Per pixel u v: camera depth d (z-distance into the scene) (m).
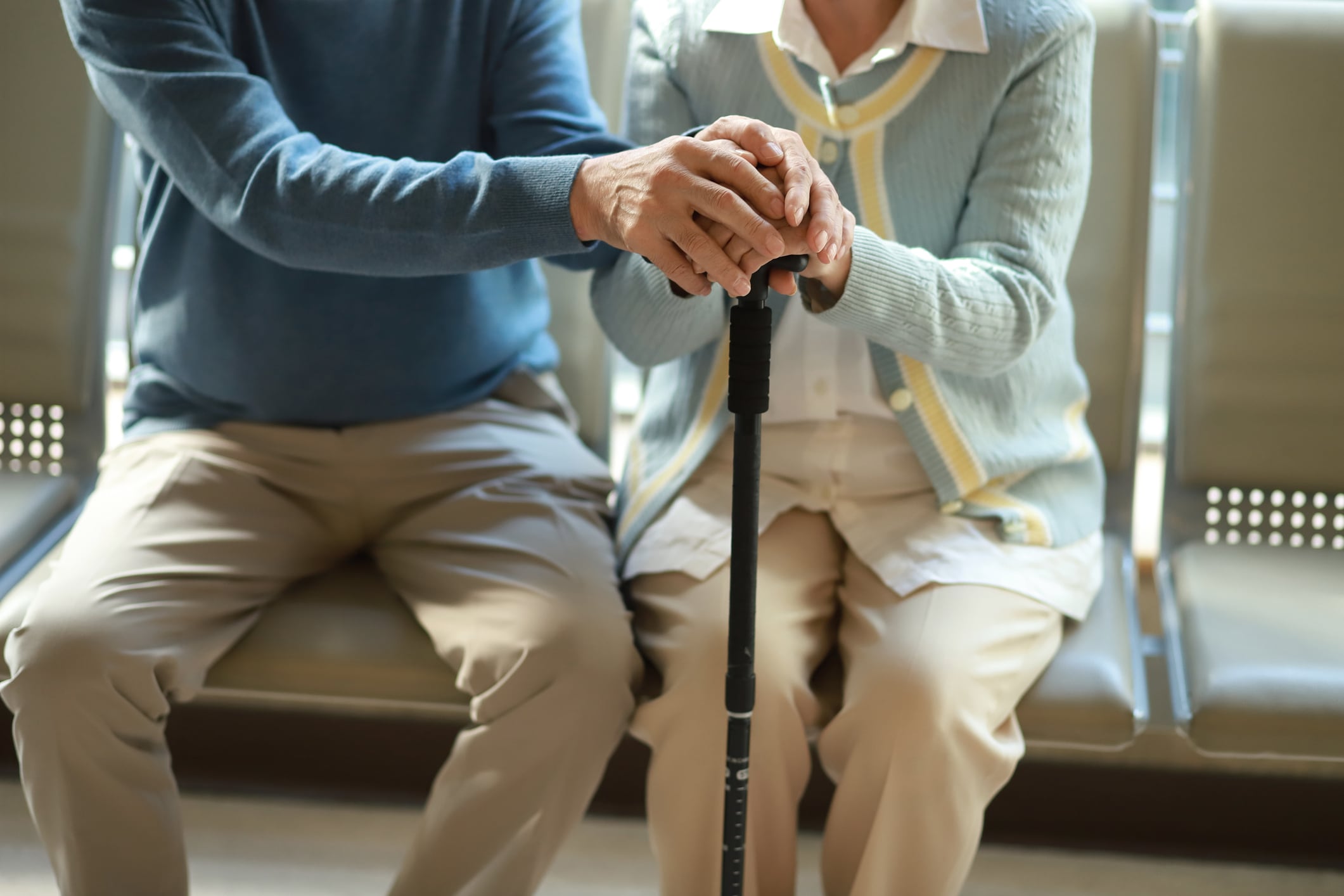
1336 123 1.68
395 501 1.57
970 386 1.49
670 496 1.51
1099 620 1.50
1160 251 1.92
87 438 1.81
